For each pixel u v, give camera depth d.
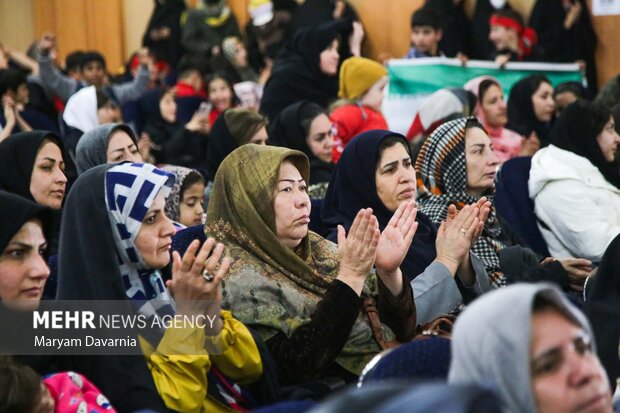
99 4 17.38
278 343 4.98
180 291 4.45
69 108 9.12
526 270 6.62
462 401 2.16
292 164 5.39
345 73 10.35
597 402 2.86
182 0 15.51
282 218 5.29
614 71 13.08
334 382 4.95
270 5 14.07
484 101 9.76
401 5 13.95
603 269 5.24
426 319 5.61
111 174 4.71
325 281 5.29
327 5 13.81
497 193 7.80
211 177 8.18
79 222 4.68
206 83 12.98
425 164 6.93
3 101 10.27
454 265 5.77
